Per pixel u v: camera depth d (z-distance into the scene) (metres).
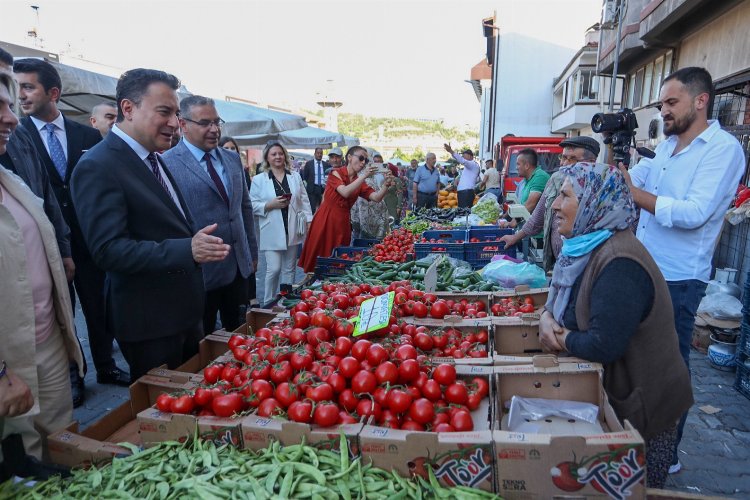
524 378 2.22
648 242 3.25
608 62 13.53
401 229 7.29
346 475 1.69
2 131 2.08
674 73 3.05
